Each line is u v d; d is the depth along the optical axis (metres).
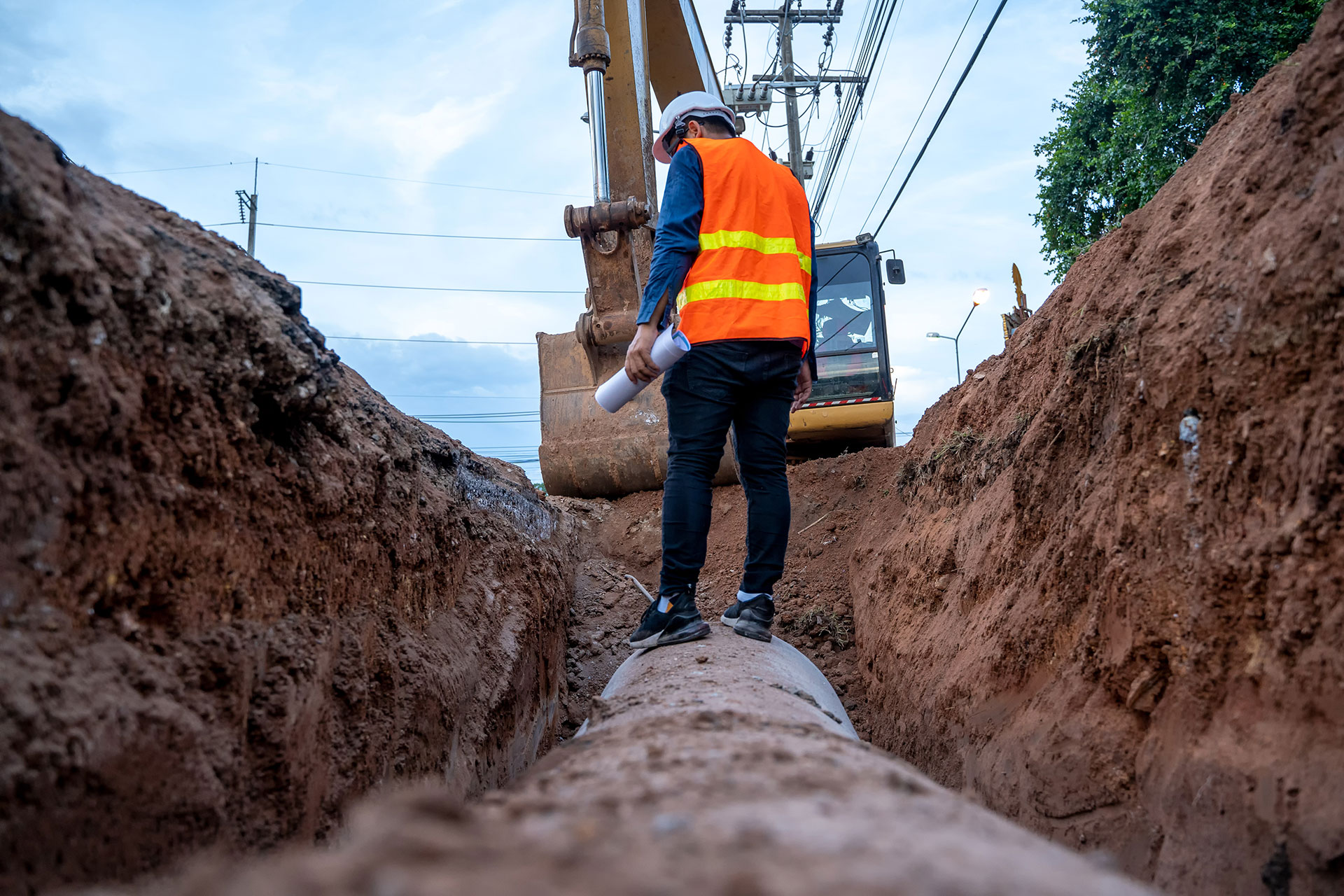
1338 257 1.99
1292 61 2.92
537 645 4.66
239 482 1.94
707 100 3.76
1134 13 12.54
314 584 2.25
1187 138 12.51
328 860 0.95
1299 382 2.06
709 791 1.35
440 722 2.92
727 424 3.47
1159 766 2.27
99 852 1.31
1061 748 2.63
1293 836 1.75
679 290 3.37
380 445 2.94
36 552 1.34
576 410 7.30
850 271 11.82
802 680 3.41
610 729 2.26
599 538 6.85
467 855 0.96
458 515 3.82
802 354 3.55
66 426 1.43
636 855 0.98
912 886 0.86
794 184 3.67
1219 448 2.27
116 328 1.58
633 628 5.96
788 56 21.70
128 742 1.39
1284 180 2.35
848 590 5.86
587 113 6.59
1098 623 2.66
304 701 1.99
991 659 3.32
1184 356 2.44
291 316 2.30
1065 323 3.96
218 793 1.60
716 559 6.19
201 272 1.94
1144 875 2.20
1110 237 3.97
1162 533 2.41
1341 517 1.84
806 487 6.96
